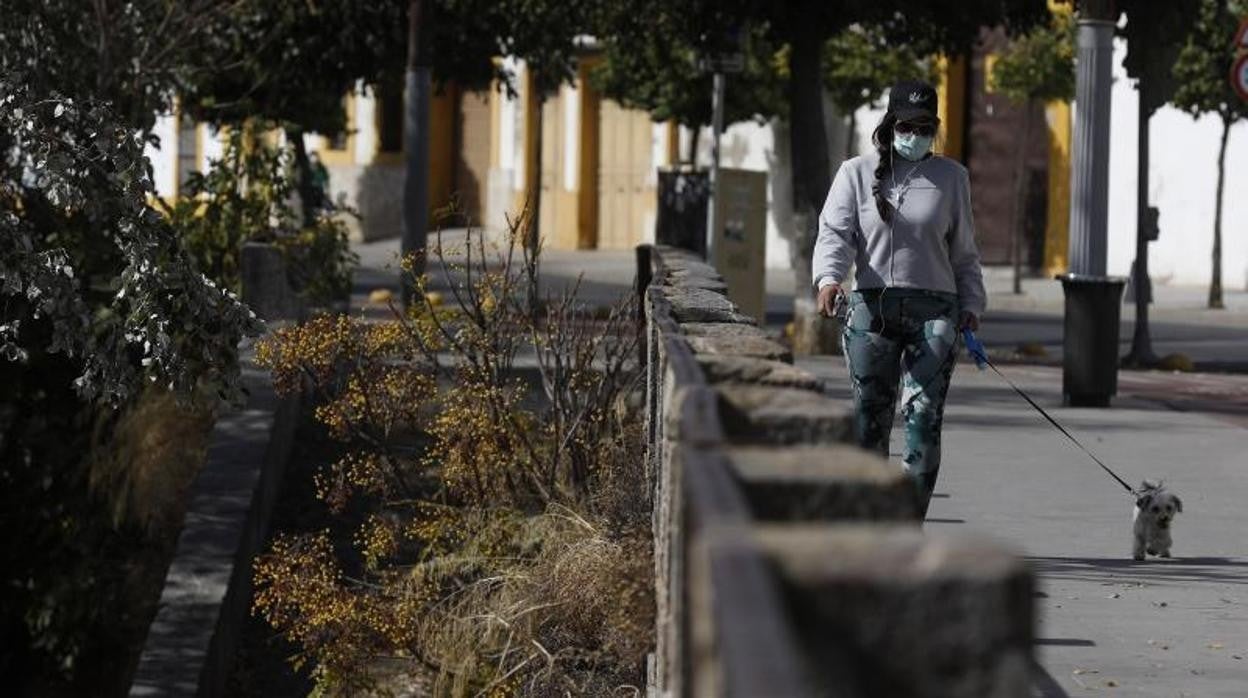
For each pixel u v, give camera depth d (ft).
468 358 79.61
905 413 56.39
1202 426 105.60
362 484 81.15
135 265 76.38
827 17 152.66
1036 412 111.86
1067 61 224.94
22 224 76.59
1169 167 249.34
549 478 76.64
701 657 15.47
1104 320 115.03
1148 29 140.87
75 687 80.12
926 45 159.63
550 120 320.70
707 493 16.69
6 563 82.74
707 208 157.89
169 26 115.96
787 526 15.76
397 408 82.28
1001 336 177.78
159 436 84.12
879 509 18.71
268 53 164.25
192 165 303.68
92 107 77.66
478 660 63.36
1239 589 59.62
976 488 81.25
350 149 329.11
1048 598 57.82
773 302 221.87
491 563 68.33
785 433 25.34
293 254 112.88
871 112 271.90
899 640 14.51
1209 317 207.51
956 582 14.52
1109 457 91.76
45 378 87.76
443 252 91.35
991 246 263.70
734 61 154.81
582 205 315.58
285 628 75.00
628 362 83.46
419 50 150.92
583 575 61.62
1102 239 116.47
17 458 84.38
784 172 285.43
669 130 302.25
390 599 68.74
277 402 86.89
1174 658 49.49
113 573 82.02
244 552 76.13
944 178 56.75
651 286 68.54
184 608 70.95
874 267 56.80
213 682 69.51
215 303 78.69
